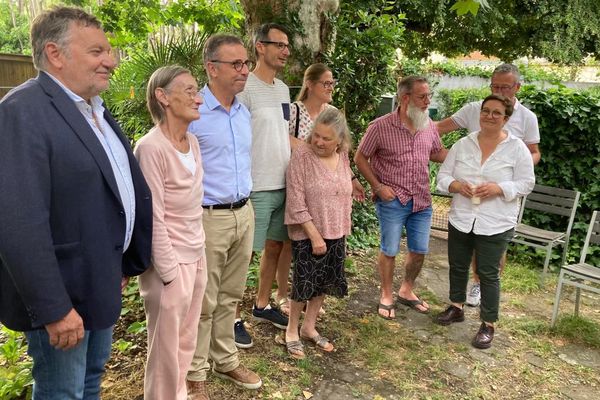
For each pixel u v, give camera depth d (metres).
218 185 2.31
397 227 3.54
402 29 5.28
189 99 1.95
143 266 1.87
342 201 2.86
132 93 4.89
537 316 3.90
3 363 2.70
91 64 1.50
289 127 3.16
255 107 2.84
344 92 4.79
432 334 3.47
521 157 3.23
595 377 3.05
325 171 2.80
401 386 2.81
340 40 4.71
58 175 1.43
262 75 2.93
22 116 1.36
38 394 1.62
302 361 2.91
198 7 6.61
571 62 9.36
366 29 5.12
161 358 2.06
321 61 4.38
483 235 3.28
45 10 1.50
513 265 5.09
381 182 3.54
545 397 2.82
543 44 9.34
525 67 12.56
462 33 9.73
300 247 2.86
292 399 2.58
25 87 1.44
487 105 3.18
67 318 1.42
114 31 6.78
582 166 5.13
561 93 5.17
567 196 4.83
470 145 3.37
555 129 5.16
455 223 3.44
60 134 1.43
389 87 5.32
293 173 2.81
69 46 1.47
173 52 4.95
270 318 3.28
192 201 2.04
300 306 2.97
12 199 1.31
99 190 1.53
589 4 8.86
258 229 2.95
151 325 2.05
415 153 3.42
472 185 3.31
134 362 2.77
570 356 3.30
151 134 1.95
